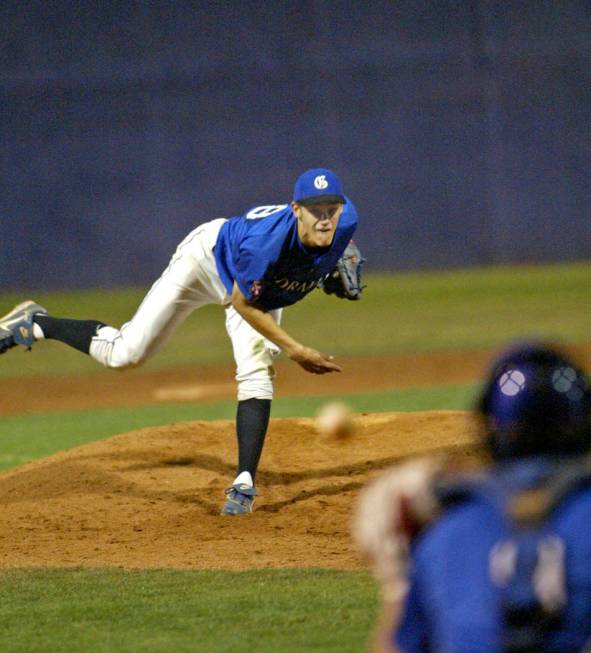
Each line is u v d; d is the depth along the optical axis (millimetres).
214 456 29250
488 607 7297
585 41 102562
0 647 15312
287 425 31562
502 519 7441
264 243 21172
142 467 28328
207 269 23391
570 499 7492
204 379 58219
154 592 18016
